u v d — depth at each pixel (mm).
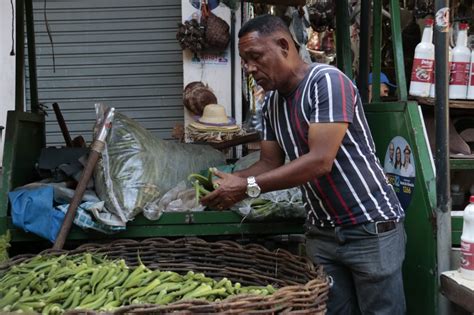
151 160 2635
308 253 2232
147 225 2531
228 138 3988
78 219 2410
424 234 2176
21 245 2719
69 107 4938
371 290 2047
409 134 2266
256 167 2195
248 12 4719
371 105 2619
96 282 1901
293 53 1910
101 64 4930
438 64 1980
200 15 4785
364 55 3035
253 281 2133
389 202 2004
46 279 1922
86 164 2506
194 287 1888
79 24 4883
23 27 2980
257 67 1887
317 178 1916
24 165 2898
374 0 2621
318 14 3721
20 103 2980
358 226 1983
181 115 4984
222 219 2553
